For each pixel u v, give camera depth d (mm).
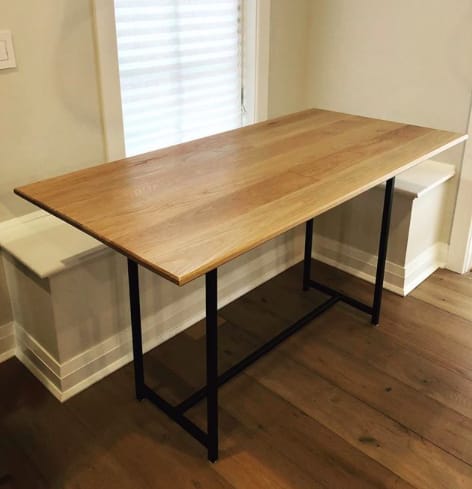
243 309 2607
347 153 2006
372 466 1781
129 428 1930
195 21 2445
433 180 2607
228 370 2105
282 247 2883
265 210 1544
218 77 2650
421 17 2553
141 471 1765
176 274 1238
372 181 1746
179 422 1902
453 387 2125
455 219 2811
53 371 2064
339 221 2883
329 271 2947
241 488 1706
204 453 1828
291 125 2369
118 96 2170
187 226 1456
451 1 2447
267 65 2740
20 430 1916
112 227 1448
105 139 2201
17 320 2203
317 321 2514
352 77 2873
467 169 2678
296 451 1837
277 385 2131
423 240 2760
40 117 2002
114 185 1715
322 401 2053
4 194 2018
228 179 1763
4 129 1935
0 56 1838
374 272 2824
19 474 1748
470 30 2436
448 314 2572
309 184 1722
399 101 2764
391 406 2029
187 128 2596
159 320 2338
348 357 2287
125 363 2240
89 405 2027
